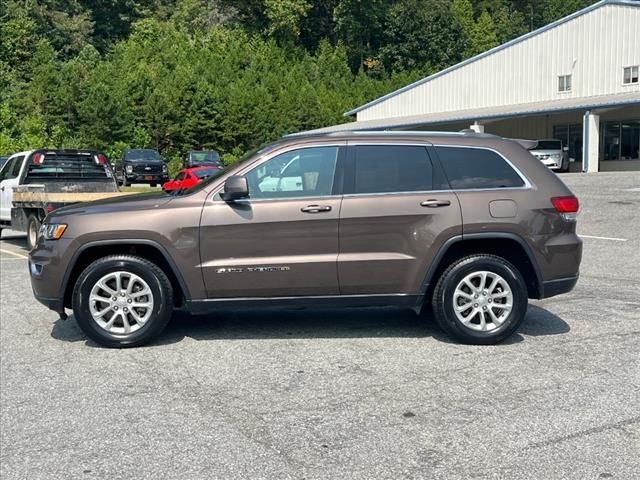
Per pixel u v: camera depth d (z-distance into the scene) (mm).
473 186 6023
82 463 3793
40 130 44062
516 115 33531
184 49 72688
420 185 6008
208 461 3779
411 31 84750
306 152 6066
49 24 81312
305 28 93438
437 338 6211
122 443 4043
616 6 33375
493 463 3695
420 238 5891
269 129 54469
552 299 7840
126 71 58594
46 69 49562
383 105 45500
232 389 4934
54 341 6375
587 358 5523
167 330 6656
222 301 5945
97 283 5980
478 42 91312
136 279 6016
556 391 4770
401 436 4062
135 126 50250
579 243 6082
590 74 34719
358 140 6109
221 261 5895
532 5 101625
